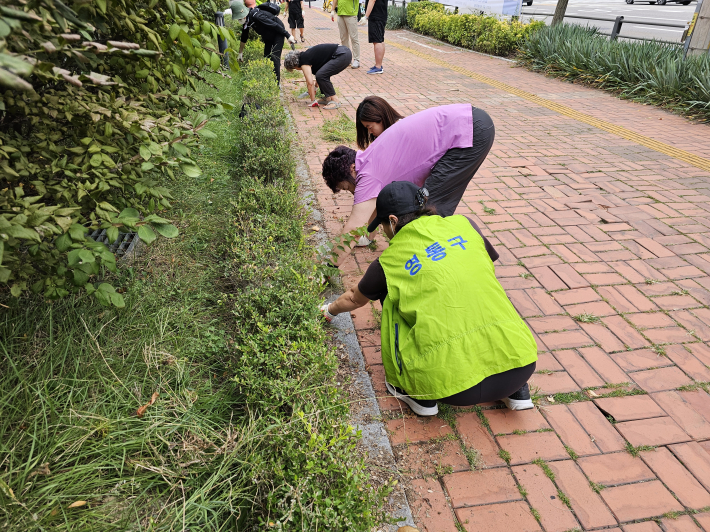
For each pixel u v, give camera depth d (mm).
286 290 2891
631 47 10156
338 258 3389
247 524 1960
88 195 2008
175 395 2383
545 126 7664
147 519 1919
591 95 9695
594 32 12461
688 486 2340
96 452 2072
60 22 1304
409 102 8742
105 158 1919
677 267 4016
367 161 3244
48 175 2055
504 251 4227
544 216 4828
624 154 6512
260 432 2086
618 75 9891
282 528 1759
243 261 3283
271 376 2367
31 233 1540
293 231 3799
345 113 7805
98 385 2348
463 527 2143
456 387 2311
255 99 6711
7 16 1159
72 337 2508
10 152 1827
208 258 3666
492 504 2238
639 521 2188
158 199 2191
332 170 3307
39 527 1745
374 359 3053
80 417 2137
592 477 2369
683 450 2514
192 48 2047
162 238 3619
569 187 5488
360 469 1967
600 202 5117
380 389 2838
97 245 1855
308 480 1858
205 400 2426
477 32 14492
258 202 4090
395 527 2109
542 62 11719
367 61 12836
